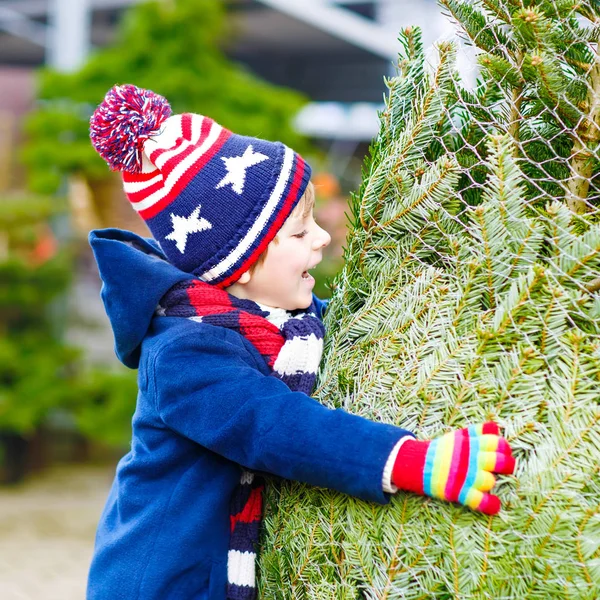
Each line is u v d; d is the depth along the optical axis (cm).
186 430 108
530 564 83
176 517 112
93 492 477
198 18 452
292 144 475
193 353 111
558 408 86
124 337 120
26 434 477
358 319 109
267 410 101
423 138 104
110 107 121
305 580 100
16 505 443
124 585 112
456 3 103
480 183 106
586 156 93
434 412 94
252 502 114
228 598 110
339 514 99
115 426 451
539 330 89
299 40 679
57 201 491
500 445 86
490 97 106
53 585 327
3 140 553
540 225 90
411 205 103
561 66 95
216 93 454
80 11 557
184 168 119
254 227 117
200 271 121
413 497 92
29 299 462
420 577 90
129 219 467
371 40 583
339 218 447
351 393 105
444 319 98
